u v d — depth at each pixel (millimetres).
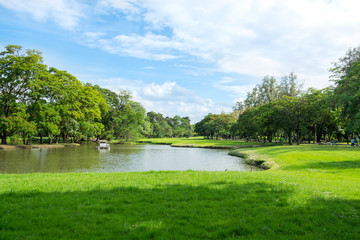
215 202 7988
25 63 44031
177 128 191125
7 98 42656
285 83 78062
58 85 49750
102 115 78875
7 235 5113
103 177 13547
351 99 32844
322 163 23297
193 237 5195
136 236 5164
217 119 114750
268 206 7566
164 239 5039
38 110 46906
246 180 12203
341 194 9242
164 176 13883
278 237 5195
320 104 53156
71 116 58281
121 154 40875
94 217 6375
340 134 72312
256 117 69750
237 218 6391
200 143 74812
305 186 10711
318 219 6320
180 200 8320
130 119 84438
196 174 14773
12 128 42406
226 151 50812
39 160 29844
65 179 12625
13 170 22766
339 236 5277
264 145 61188
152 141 91625
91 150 46688
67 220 6129
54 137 70250
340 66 49375
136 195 8898
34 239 4969
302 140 87312
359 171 18078
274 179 12656
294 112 56188
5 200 8008
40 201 7879
